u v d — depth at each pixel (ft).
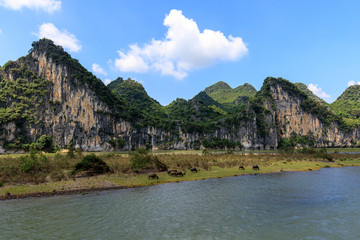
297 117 570.87
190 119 558.15
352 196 68.54
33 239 39.34
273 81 590.96
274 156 195.83
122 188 79.97
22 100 399.03
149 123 482.69
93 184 82.17
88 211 54.75
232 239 39.32
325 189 77.61
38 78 425.28
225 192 73.41
